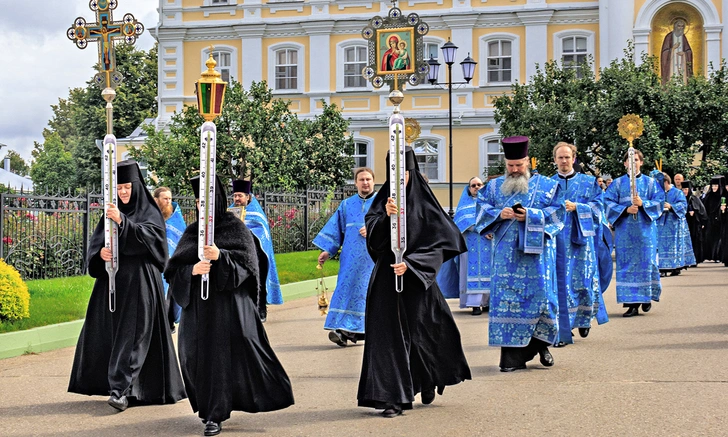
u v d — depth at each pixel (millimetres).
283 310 16766
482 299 15344
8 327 12500
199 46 40406
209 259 7594
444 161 39031
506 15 38469
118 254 8750
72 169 59188
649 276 14367
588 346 11414
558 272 11406
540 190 10289
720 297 16656
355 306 12352
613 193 14758
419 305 8242
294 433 7555
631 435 7160
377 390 7949
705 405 8047
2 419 8305
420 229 8359
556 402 8344
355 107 39688
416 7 39125
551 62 34688
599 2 37812
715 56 37125
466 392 8914
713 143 30609
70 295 15703
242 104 33000
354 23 39438
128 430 7805
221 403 7574
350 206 12797
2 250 17594
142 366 8664
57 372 10727
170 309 12836
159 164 32438
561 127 31875
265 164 33000
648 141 29734
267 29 39906
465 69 29141
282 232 27438
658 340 11680
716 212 27844
